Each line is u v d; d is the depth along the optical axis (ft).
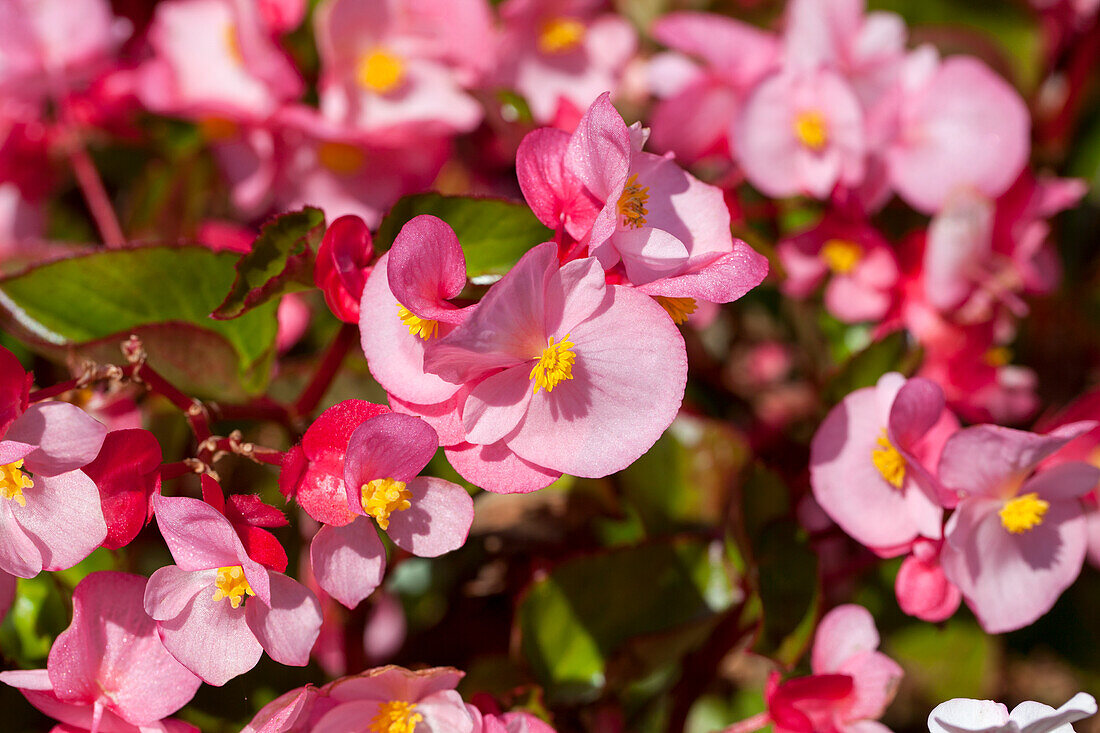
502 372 1.16
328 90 1.48
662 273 1.17
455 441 1.17
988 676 1.48
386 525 1.15
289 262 1.23
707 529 1.43
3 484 1.15
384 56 1.48
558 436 1.17
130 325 1.32
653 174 1.21
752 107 1.48
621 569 1.35
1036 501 1.26
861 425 1.30
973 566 1.27
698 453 1.44
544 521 1.43
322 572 1.16
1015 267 1.49
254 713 1.31
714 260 1.18
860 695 1.26
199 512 1.13
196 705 1.30
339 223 1.20
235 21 1.43
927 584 1.27
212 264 1.32
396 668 1.19
